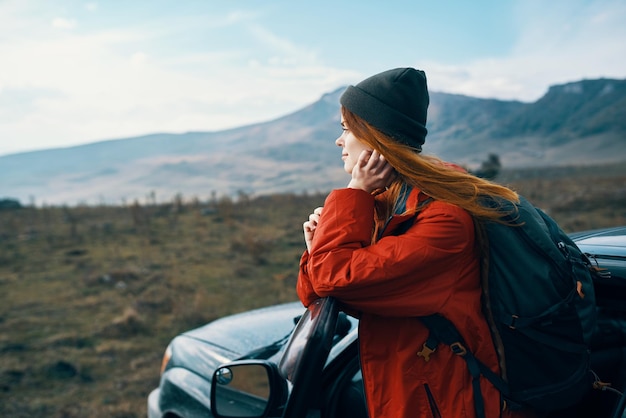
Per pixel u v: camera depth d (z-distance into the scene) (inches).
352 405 81.9
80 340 272.5
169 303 327.6
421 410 60.2
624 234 96.2
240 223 677.9
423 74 67.5
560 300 59.2
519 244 59.5
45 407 199.6
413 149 65.3
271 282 380.8
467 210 60.1
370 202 65.7
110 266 439.8
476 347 60.6
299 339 60.5
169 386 113.5
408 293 59.9
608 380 78.9
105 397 208.8
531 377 60.1
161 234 602.2
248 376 93.3
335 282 60.6
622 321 82.0
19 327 295.7
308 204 899.4
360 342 64.5
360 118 65.1
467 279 61.1
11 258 481.7
